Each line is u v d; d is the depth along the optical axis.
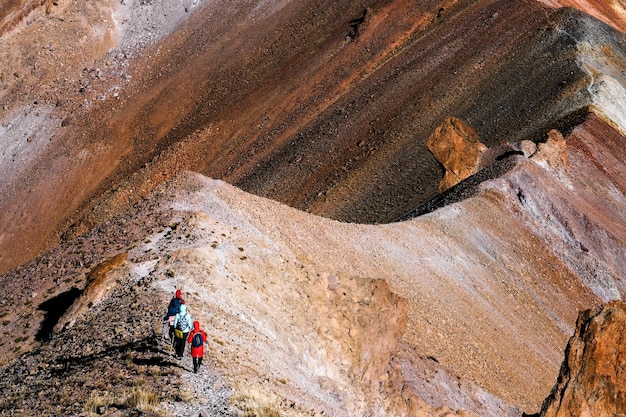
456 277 47.19
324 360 28.52
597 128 73.88
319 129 99.56
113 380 19.00
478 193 57.31
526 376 43.41
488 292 48.22
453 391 36.31
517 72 90.25
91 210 108.00
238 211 35.38
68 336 23.41
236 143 110.56
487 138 81.56
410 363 35.31
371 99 99.94
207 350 21.36
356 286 32.47
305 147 97.38
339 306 31.02
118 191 109.06
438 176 74.00
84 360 21.00
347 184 83.12
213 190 36.12
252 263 29.59
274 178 94.56
